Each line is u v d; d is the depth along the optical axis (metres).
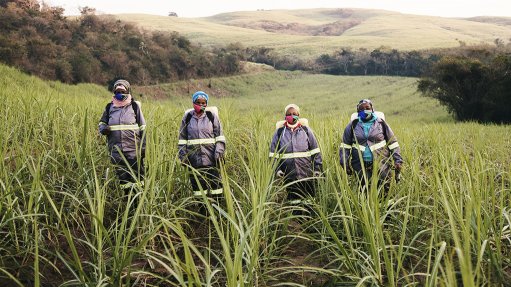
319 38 159.62
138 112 5.63
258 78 90.25
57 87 30.39
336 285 3.88
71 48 66.00
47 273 3.89
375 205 3.60
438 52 91.56
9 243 4.17
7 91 10.48
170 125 8.03
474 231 4.02
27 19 66.88
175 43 88.50
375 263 3.50
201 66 85.25
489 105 39.06
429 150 7.84
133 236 4.48
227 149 7.42
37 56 56.56
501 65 38.75
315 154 5.91
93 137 7.22
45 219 4.57
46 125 7.09
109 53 68.56
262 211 3.73
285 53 127.12
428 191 5.33
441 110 48.59
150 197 4.43
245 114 11.88
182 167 5.70
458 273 4.02
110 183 5.55
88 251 4.27
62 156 5.58
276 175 5.84
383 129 5.72
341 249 3.71
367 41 142.75
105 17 84.50
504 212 3.91
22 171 4.73
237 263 2.88
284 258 4.49
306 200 5.22
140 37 79.12
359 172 5.69
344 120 8.77
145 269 4.09
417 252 4.52
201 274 3.91
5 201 4.15
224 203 5.54
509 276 3.87
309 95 74.94
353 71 101.38
